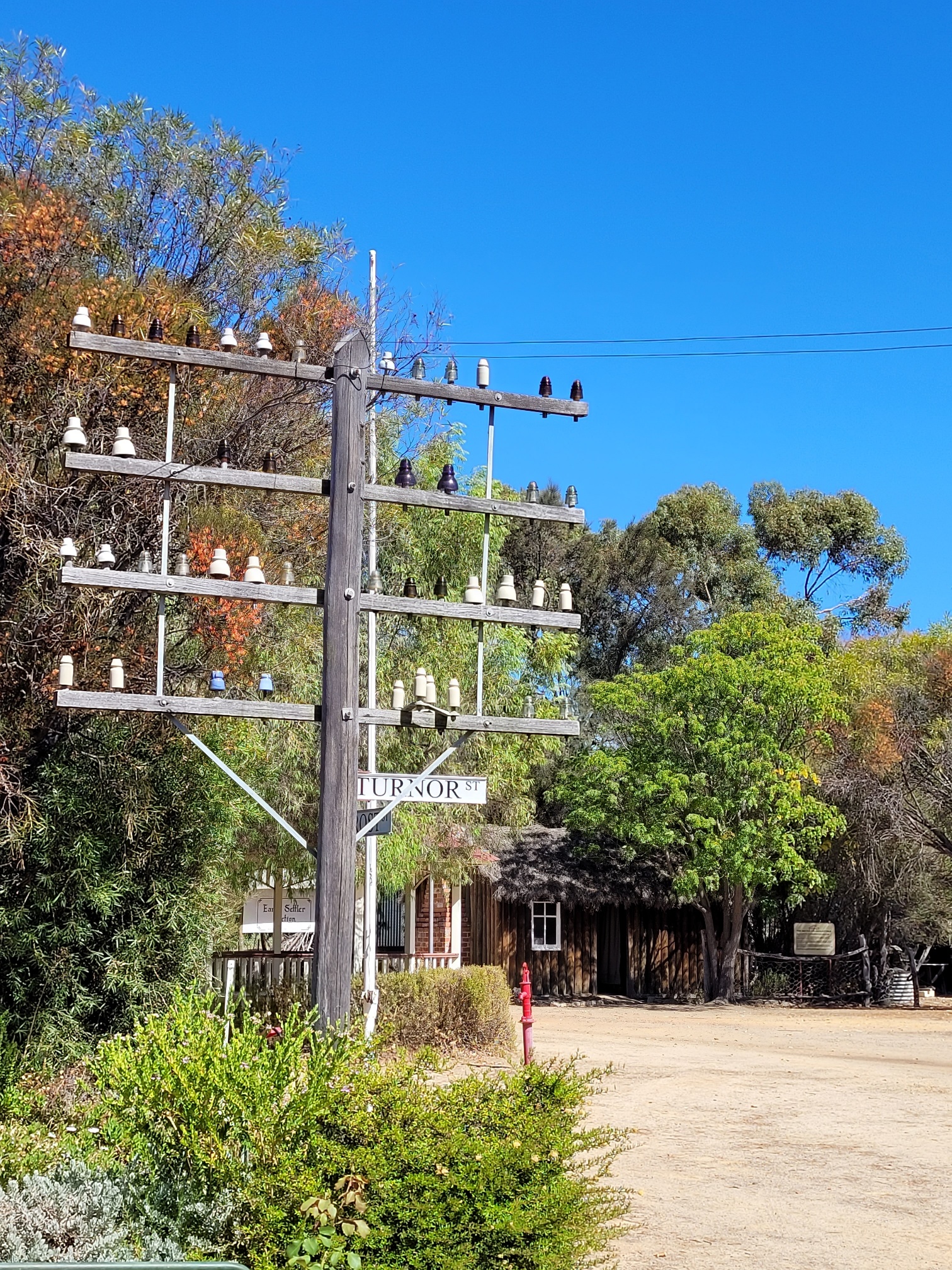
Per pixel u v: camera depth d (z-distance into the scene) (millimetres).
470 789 9250
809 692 29078
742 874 28781
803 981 32156
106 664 11875
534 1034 21125
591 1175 9531
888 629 48938
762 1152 10695
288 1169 5453
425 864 22219
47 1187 5320
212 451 14516
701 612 43469
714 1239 7863
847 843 31078
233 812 12359
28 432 12492
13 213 13375
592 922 33250
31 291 13164
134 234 16812
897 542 50875
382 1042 7309
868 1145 11062
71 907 10820
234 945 18641
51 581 12070
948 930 29500
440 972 16922
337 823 8125
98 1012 10984
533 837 33531
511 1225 5438
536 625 9367
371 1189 5496
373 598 8758
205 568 12805
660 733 30172
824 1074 15922
